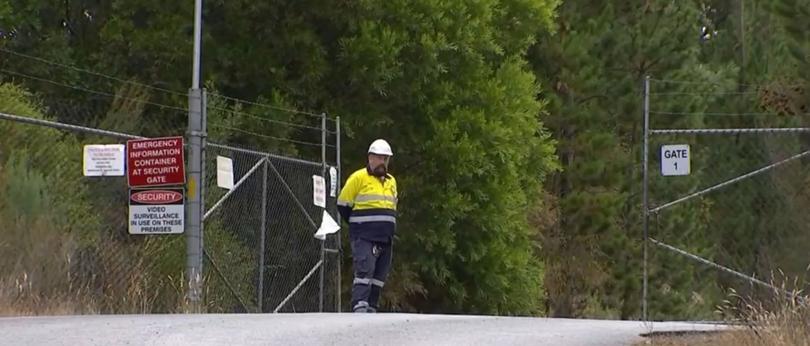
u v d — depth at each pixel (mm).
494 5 67000
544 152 72000
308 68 60750
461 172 62781
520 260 68938
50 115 57094
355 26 60750
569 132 90250
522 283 69500
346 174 63094
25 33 60344
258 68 60719
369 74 60344
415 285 63250
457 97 64125
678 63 91000
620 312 86250
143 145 42406
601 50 90000
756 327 27359
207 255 44094
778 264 48625
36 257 39125
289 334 27734
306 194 52250
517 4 70062
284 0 60281
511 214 66688
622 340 28453
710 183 81875
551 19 75188
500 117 65688
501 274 67562
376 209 44312
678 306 77438
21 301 36969
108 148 41719
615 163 89438
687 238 81750
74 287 40250
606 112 90125
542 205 83562
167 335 26797
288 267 50875
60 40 60500
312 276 51531
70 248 40469
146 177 42250
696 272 79625
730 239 55906
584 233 88625
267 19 60594
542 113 82125
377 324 30828
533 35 73062
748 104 89875
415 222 63344
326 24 61562
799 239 51375
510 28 70438
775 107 57969
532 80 68938
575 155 90000
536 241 81375
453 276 65812
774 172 54562
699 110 89375
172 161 41969
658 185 86375
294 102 61250
